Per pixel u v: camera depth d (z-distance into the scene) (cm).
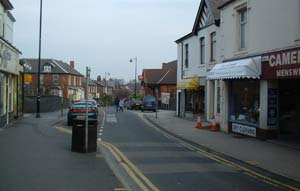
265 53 2008
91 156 1528
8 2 2850
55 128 2739
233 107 2494
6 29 3050
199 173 1247
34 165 1320
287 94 2045
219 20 2916
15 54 3134
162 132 2672
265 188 1060
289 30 1789
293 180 1137
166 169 1305
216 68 2483
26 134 2278
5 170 1230
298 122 2030
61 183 1066
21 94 3859
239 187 1062
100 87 12962
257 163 1395
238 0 2319
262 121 2050
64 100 6225
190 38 3762
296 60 1712
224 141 2038
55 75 9194
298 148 1731
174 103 6369
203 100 3481
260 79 2056
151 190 1009
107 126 3073
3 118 2750
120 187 1035
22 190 984
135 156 1580
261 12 2056
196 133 2459
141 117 4294
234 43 2392
